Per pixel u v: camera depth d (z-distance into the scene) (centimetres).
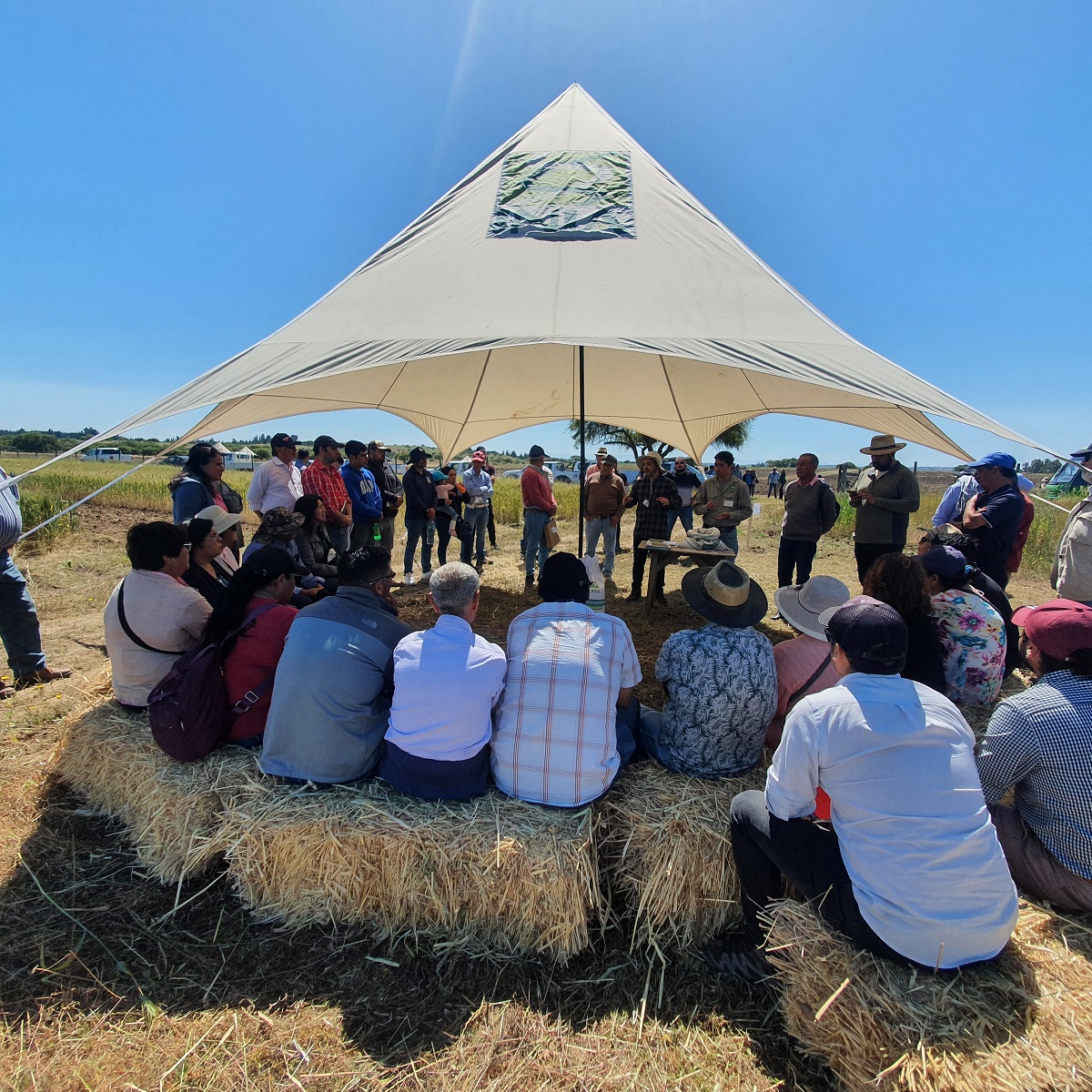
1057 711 176
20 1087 152
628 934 211
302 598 373
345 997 182
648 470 619
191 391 274
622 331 267
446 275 317
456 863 199
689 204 375
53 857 237
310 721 222
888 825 155
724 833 206
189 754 238
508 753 216
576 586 230
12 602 373
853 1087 146
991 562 393
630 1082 157
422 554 680
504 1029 172
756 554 952
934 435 395
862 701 162
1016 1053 135
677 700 231
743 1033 173
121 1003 177
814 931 165
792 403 480
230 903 219
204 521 330
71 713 298
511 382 559
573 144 413
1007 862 191
